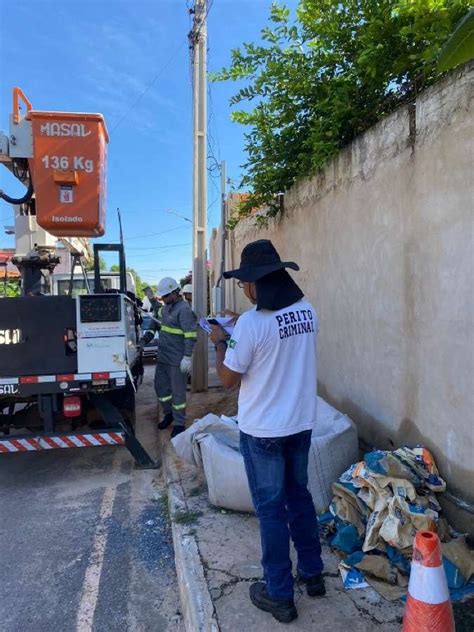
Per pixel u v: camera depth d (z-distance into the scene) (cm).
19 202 553
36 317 471
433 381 326
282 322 243
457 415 303
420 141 332
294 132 553
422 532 203
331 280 503
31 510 436
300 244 604
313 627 243
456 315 300
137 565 347
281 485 247
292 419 244
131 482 499
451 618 194
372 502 304
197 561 307
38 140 502
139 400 859
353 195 443
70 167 505
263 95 536
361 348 438
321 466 345
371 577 277
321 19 462
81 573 338
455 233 298
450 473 311
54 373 474
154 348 1280
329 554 303
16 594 316
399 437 375
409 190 349
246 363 240
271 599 249
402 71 412
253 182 652
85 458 573
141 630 283
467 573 262
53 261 596
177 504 394
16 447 481
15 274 697
